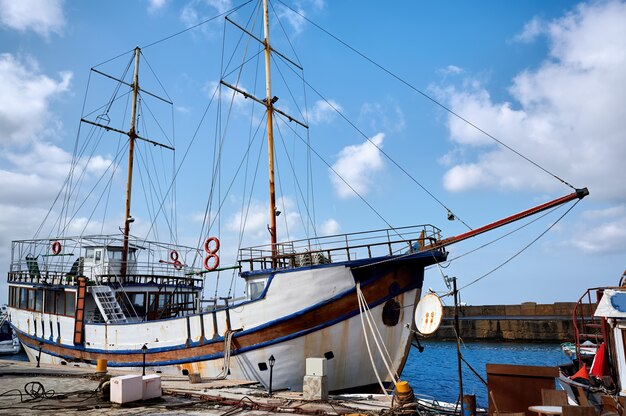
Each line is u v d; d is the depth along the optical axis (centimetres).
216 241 2309
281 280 1906
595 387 1309
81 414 1230
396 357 1930
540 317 6103
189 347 2116
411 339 1958
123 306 2645
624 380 1270
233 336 1980
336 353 1861
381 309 1902
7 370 2081
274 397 1520
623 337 1297
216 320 2058
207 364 2050
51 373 2003
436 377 3812
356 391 1902
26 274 3200
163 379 1938
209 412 1266
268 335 1905
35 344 2933
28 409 1278
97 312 2725
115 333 2403
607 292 1341
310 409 1291
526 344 5912
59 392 1555
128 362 2309
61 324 2725
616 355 1309
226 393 1593
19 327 3184
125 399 1354
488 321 6291
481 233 1770
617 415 1076
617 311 1298
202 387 1720
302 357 1867
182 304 2914
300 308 1867
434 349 5756
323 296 1858
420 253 1838
